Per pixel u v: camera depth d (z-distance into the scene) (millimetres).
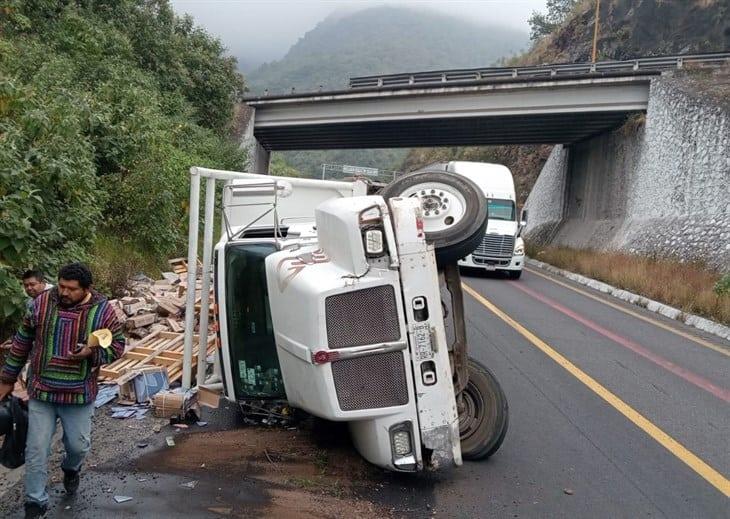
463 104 27969
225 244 5516
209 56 27250
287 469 4988
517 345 9867
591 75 25547
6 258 6352
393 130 32219
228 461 5086
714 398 7633
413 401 4363
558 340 10469
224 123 28109
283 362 4750
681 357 9891
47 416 4090
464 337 5129
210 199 6324
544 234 38125
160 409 5891
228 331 5477
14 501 4312
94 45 17328
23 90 9016
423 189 4902
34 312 4082
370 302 4289
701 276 16750
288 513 4309
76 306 4098
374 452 4523
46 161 7781
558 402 7113
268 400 5465
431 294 4355
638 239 23594
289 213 7660
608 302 16109
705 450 5883
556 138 33188
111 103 13367
